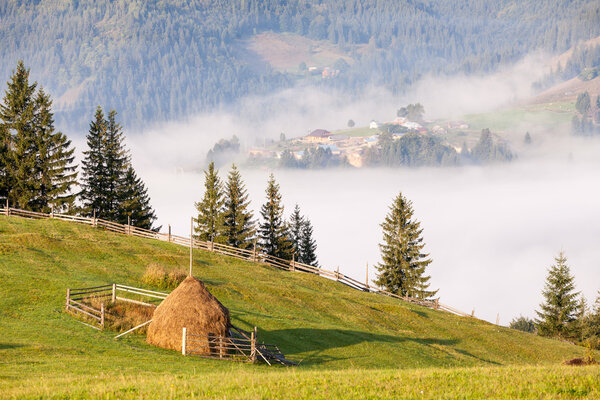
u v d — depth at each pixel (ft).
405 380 98.17
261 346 150.00
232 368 131.13
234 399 84.53
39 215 294.87
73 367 114.93
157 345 143.95
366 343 182.80
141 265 222.48
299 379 98.32
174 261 234.58
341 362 160.97
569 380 96.53
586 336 339.57
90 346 135.23
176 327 142.72
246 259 282.77
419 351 189.88
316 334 181.57
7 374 105.09
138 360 128.67
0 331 136.56
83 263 208.64
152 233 285.43
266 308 201.16
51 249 218.79
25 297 161.79
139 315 159.53
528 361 214.28
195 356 139.44
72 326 147.23
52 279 179.22
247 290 214.28
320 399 86.07
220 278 226.79
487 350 216.54
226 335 146.61
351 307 225.97
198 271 230.27
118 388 90.58
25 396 86.22
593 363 136.05
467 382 96.84
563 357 224.33
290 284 245.04
